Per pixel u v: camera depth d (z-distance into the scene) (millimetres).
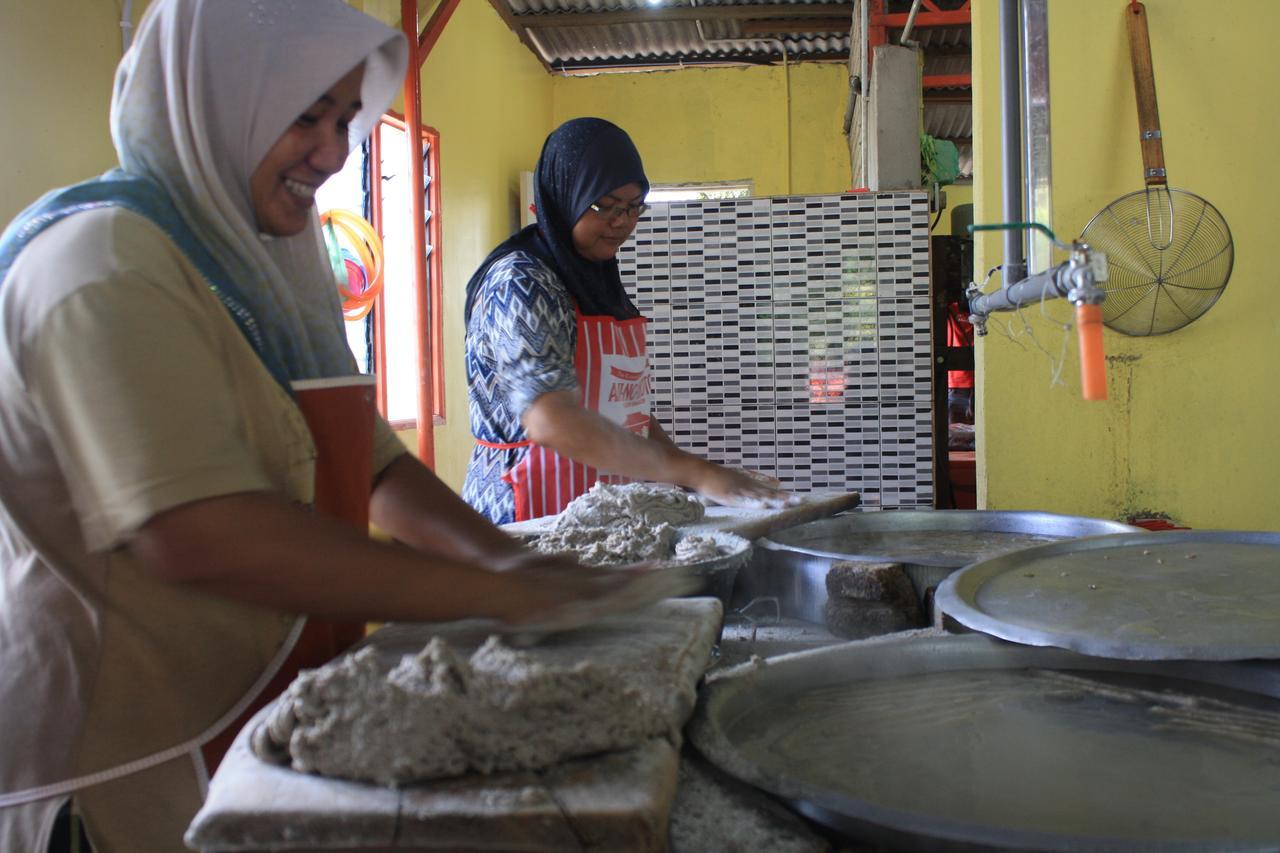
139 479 740
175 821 928
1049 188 2041
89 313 762
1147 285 2758
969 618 1153
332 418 1082
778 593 1609
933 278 3834
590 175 1982
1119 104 2852
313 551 766
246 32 962
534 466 2000
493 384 2025
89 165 2514
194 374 792
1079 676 1110
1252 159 2824
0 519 916
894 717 1011
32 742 891
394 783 651
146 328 777
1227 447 2861
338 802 636
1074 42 2861
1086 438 2900
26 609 900
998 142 2875
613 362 2105
